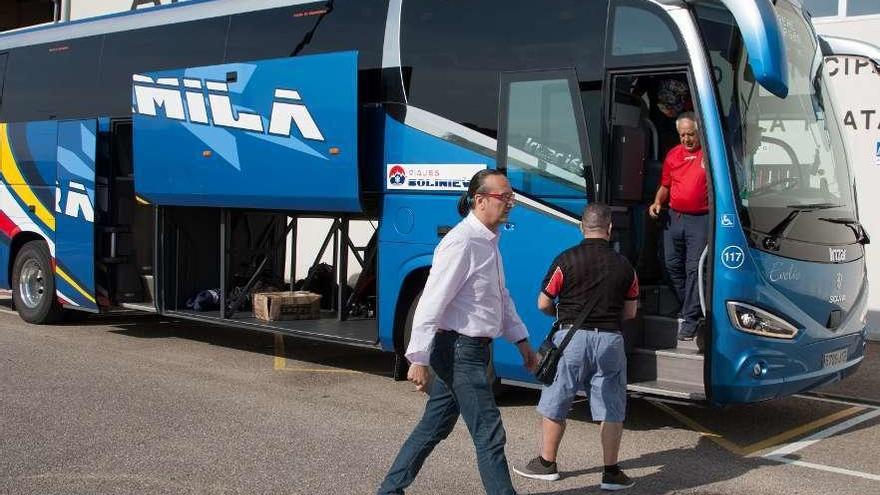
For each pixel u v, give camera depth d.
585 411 8.05
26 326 12.12
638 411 8.19
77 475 5.84
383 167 8.56
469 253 4.80
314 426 7.21
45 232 11.95
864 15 12.53
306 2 9.50
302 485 5.76
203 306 10.80
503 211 4.87
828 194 7.65
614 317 5.75
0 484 5.63
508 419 7.65
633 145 7.26
